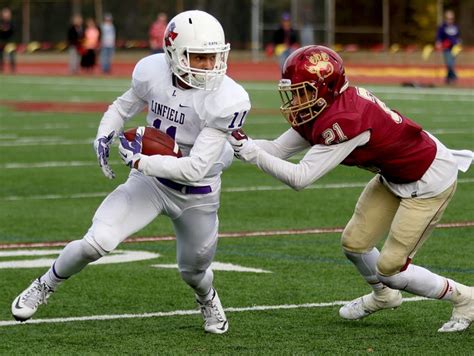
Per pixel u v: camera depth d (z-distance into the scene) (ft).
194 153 65.41
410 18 460.14
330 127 65.72
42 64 498.28
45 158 170.30
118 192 68.39
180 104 67.10
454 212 121.39
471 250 100.48
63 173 153.99
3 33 437.58
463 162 70.85
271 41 473.26
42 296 69.51
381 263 69.46
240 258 97.45
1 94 316.40
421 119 228.63
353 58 460.55
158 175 65.05
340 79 66.13
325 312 77.51
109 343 68.59
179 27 65.72
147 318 76.13
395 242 69.10
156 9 483.92
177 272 92.27
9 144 189.06
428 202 68.69
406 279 69.67
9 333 71.51
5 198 132.87
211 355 65.16
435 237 106.83
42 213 122.31
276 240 106.22
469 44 471.62
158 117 68.74
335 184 144.46
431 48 412.36
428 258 96.73
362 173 155.12
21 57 507.30
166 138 66.85
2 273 91.61
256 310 78.02
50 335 70.95
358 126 65.72
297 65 65.77
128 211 67.51
